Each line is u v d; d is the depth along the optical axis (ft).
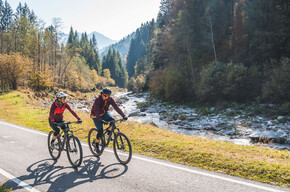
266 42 88.43
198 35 120.47
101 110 18.21
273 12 90.02
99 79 339.77
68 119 40.27
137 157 19.48
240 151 21.35
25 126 34.45
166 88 110.42
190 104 98.43
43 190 13.61
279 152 21.42
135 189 13.57
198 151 20.13
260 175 15.20
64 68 193.16
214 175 15.49
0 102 67.46
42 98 112.98
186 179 14.90
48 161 18.84
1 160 19.07
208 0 118.01
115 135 18.12
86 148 22.61
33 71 124.77
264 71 81.71
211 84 87.35
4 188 13.73
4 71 99.71
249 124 55.06
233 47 102.94
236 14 102.01
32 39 145.38
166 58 144.36
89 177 15.43
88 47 388.57
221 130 50.75
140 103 119.55
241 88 83.10
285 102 66.33
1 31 172.96
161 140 24.82
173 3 156.97
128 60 501.56
